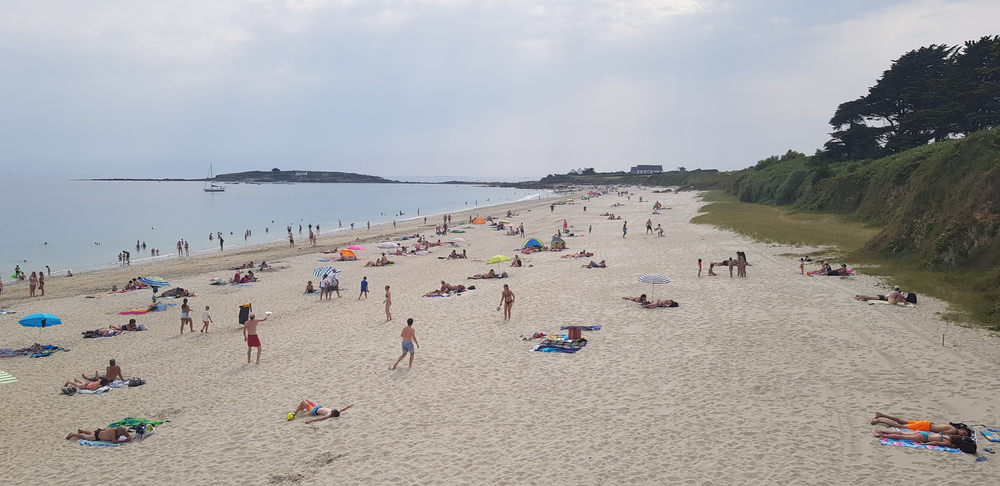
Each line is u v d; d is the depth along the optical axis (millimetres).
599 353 15805
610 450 10242
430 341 18000
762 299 20844
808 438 10195
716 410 11648
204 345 19578
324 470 10047
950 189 25406
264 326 21797
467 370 15031
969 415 10594
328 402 13344
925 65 65000
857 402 11555
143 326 22547
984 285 18828
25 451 11688
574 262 32875
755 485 8758
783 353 14820
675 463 9625
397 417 12234
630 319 19266
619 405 12227
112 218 88750
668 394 12648
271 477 9898
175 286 32062
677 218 58094
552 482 9242
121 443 11789
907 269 23578
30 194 174250
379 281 31297
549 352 16109
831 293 21000
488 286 26922
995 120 50344
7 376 15859
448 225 66875
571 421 11570
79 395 15047
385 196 188125
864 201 47062
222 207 119438
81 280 36312
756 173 84875
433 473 9742
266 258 43750
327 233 67188
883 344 14906
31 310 26719
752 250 32875
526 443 10695
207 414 13125
